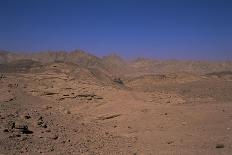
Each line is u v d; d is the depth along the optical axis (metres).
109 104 49.59
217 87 87.00
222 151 26.42
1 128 28.53
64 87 54.94
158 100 52.03
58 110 46.44
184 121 40.44
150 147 29.86
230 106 47.81
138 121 42.22
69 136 31.64
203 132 34.91
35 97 50.66
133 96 52.53
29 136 28.83
